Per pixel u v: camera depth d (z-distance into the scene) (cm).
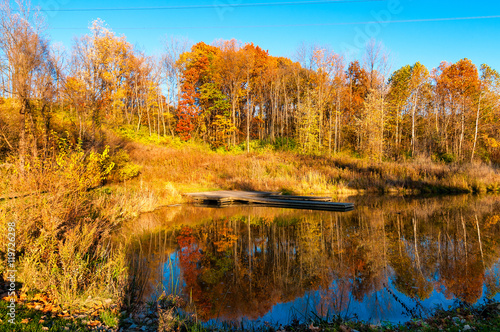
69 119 2486
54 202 666
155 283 603
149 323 429
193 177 2303
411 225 1171
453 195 2053
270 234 1042
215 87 3938
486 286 591
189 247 878
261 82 4247
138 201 1445
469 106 3550
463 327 401
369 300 535
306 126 3500
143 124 4228
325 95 3631
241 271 690
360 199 1892
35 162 711
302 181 2219
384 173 2397
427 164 2589
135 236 988
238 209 1566
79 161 861
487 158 3192
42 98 1664
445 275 655
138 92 4006
